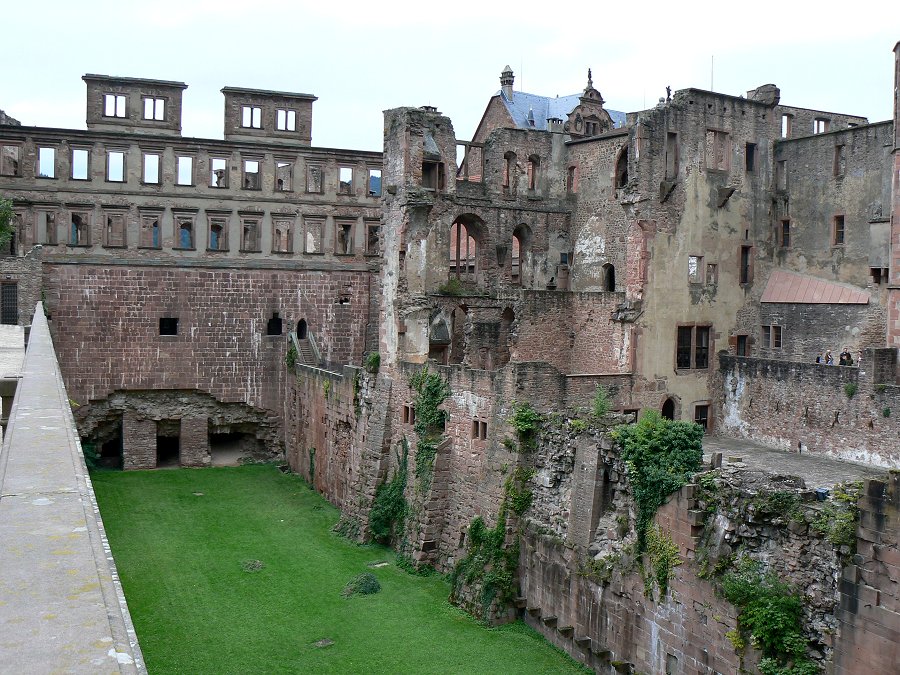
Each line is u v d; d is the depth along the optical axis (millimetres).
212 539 46375
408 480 45375
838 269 49812
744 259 52438
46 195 63500
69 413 15781
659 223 48812
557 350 50250
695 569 26641
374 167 71500
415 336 49906
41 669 5137
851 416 42500
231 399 66375
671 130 49094
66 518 8336
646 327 48406
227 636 33875
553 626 33438
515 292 48812
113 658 5336
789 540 24406
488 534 37094
